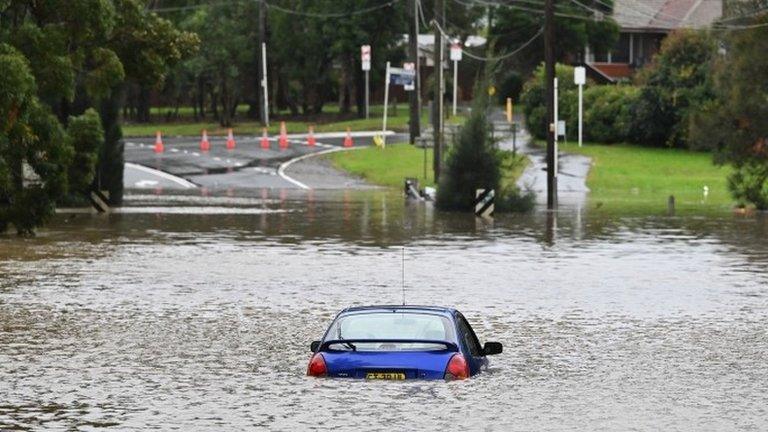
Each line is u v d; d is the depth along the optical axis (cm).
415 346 4294
